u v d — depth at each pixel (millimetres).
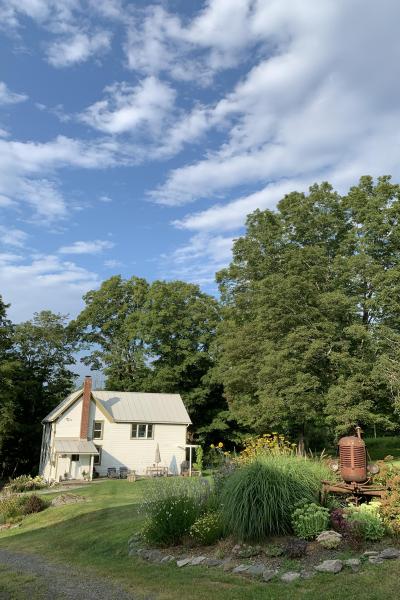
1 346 43375
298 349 30578
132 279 58688
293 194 37250
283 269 34781
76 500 22625
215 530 10289
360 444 10547
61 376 54781
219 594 7383
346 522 8953
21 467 49562
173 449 42312
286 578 7688
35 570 10641
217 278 40469
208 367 51094
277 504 9633
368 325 32219
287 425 34812
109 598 7812
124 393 44656
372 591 6660
